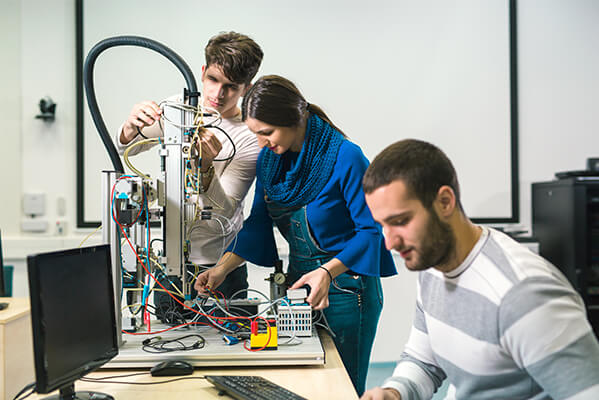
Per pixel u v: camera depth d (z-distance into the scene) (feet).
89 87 4.87
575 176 10.19
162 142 4.57
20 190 10.64
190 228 4.72
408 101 11.24
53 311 3.17
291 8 11.02
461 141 11.35
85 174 10.76
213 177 5.09
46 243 10.52
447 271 3.12
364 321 5.26
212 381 3.71
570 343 2.55
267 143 4.65
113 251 4.35
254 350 4.22
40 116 10.45
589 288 9.67
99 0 10.66
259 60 5.30
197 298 5.27
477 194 11.41
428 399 3.77
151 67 10.84
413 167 2.81
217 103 5.34
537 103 11.49
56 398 3.46
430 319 3.41
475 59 11.30
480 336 2.97
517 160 11.39
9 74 10.57
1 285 6.20
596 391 2.42
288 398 3.33
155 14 10.80
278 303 4.85
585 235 9.64
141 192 4.34
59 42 10.68
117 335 4.15
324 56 11.10
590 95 11.59
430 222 2.84
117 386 3.75
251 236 5.60
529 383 2.97
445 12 11.23
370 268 4.74
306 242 5.26
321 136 4.97
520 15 11.39
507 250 2.95
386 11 11.15
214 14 10.89
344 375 4.01
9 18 10.53
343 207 5.12
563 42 11.50
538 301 2.66
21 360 6.11
